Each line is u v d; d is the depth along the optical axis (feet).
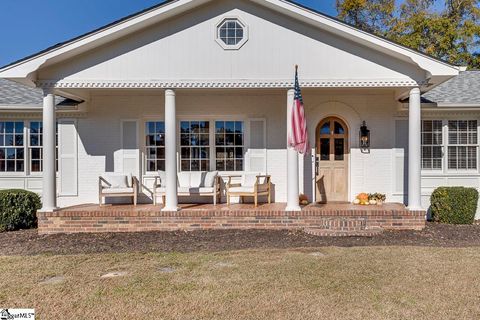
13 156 39.60
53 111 31.17
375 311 14.17
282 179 38.27
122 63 31.32
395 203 36.35
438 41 79.87
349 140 38.19
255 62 31.48
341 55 31.35
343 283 17.15
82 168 38.37
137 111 38.45
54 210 30.83
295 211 30.48
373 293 15.93
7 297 15.75
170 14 30.76
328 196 38.52
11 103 37.93
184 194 34.83
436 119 38.70
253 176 36.91
